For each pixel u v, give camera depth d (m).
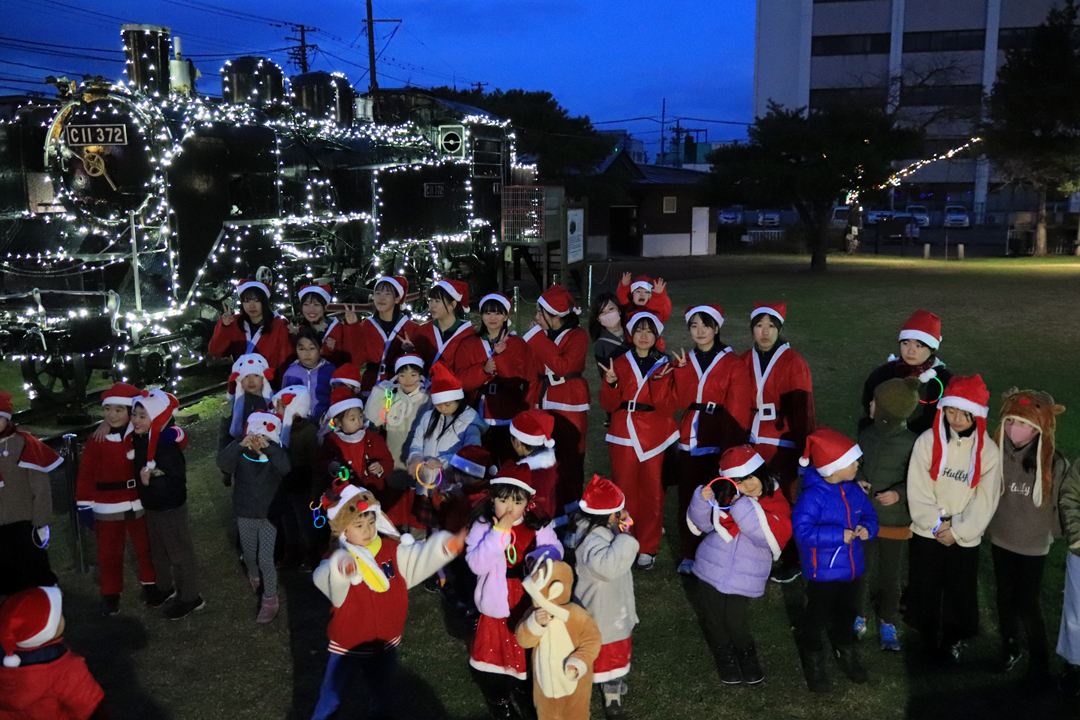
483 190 18.83
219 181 10.48
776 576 5.56
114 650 4.81
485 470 4.99
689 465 5.54
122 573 5.21
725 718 4.12
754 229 43.44
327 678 3.77
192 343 10.19
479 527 3.88
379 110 18.11
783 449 5.48
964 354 12.71
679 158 87.81
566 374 6.07
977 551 4.38
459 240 17.75
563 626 3.51
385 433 5.73
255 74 12.95
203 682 4.50
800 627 4.99
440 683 4.46
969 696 4.26
